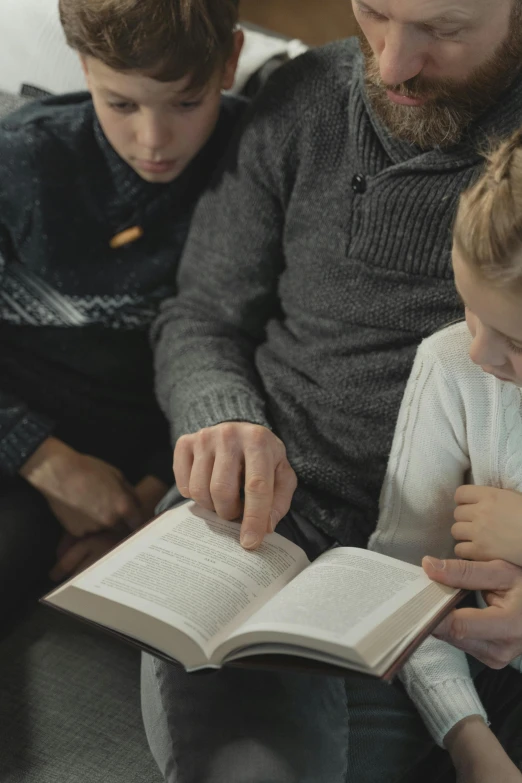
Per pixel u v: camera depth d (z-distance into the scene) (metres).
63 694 1.11
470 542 0.94
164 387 1.21
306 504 1.08
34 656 1.16
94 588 0.84
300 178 1.13
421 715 0.97
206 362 1.17
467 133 0.98
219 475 0.96
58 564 1.31
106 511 1.28
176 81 1.08
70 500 1.27
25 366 1.35
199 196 1.30
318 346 1.12
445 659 0.98
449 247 1.01
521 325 0.76
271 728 0.87
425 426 1.00
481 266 0.75
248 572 0.88
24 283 1.30
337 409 1.09
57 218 1.25
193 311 1.25
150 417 1.41
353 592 0.83
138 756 1.04
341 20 2.91
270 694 0.89
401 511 1.03
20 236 1.26
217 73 1.15
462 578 0.87
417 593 0.84
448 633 0.87
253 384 1.17
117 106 1.14
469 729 0.93
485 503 0.95
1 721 1.06
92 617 0.81
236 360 1.20
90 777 1.00
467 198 0.79
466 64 0.91
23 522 1.26
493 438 0.97
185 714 0.89
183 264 1.28
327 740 0.89
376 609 0.80
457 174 1.00
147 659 0.95
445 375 0.98
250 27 1.53
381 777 0.98
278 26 2.89
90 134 1.24
